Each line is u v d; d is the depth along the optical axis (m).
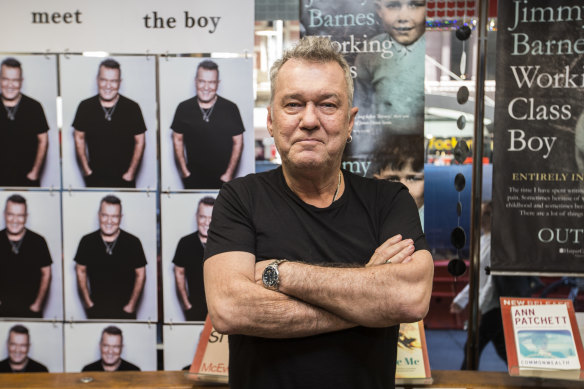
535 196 2.21
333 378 1.35
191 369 1.88
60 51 2.23
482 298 2.28
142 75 2.24
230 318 1.31
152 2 2.21
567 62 2.16
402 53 2.20
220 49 2.23
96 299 2.33
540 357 1.77
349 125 1.51
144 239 2.31
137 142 2.27
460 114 2.23
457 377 1.95
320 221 1.43
